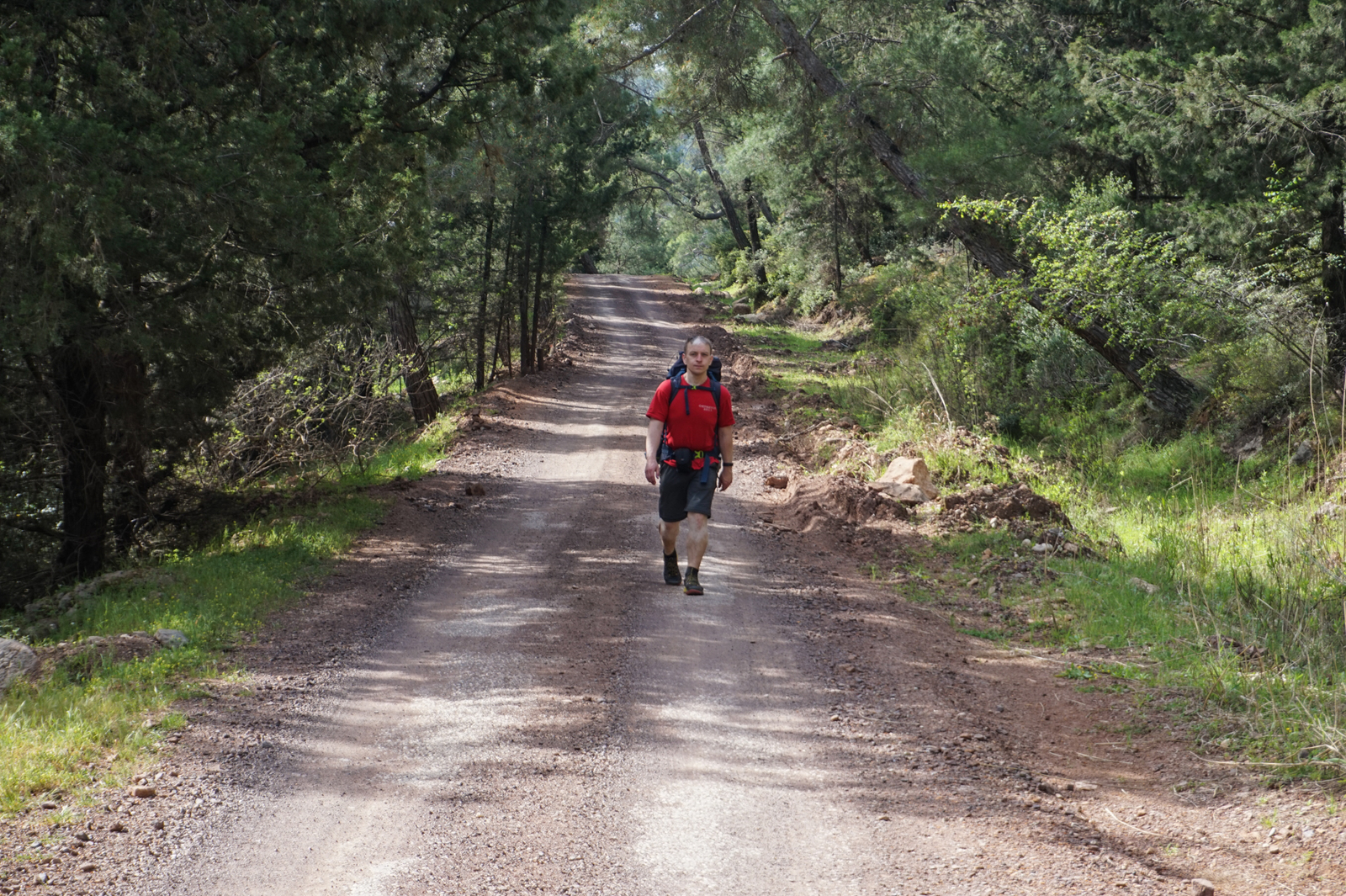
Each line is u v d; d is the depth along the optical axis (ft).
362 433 51.60
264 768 14.40
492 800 13.34
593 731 15.75
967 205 51.55
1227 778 14.07
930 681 18.70
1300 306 42.60
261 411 46.06
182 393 36.32
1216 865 11.75
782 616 22.95
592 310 164.25
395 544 31.76
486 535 32.91
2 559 40.22
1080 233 47.11
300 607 24.36
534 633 21.42
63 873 11.14
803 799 13.41
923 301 71.05
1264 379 43.29
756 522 34.12
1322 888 11.02
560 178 94.73
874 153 67.36
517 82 46.85
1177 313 44.62
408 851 11.94
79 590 27.55
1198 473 41.34
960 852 11.91
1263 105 43.60
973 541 30.27
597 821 12.71
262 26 34.76
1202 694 17.43
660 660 19.43
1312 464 35.86
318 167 39.83
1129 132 54.90
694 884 11.18
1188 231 50.24
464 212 92.63
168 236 30.30
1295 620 21.20
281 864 11.63
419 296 90.63
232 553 30.94
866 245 128.88
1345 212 44.01
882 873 11.42
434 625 22.48
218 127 33.94
